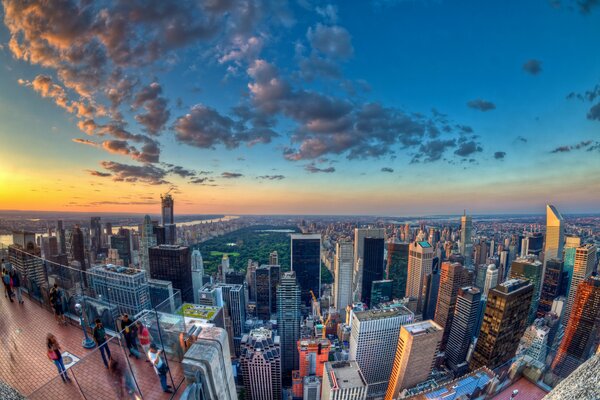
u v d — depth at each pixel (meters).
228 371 11.23
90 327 13.37
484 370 34.75
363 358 80.19
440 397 33.00
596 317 64.19
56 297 13.90
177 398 9.56
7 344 11.98
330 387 53.69
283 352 104.44
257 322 124.69
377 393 80.12
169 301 11.43
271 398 81.38
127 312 13.03
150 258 108.44
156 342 10.41
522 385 32.16
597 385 3.85
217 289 110.88
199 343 10.34
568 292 102.88
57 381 8.30
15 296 15.77
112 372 9.13
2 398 5.15
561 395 4.13
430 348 62.66
